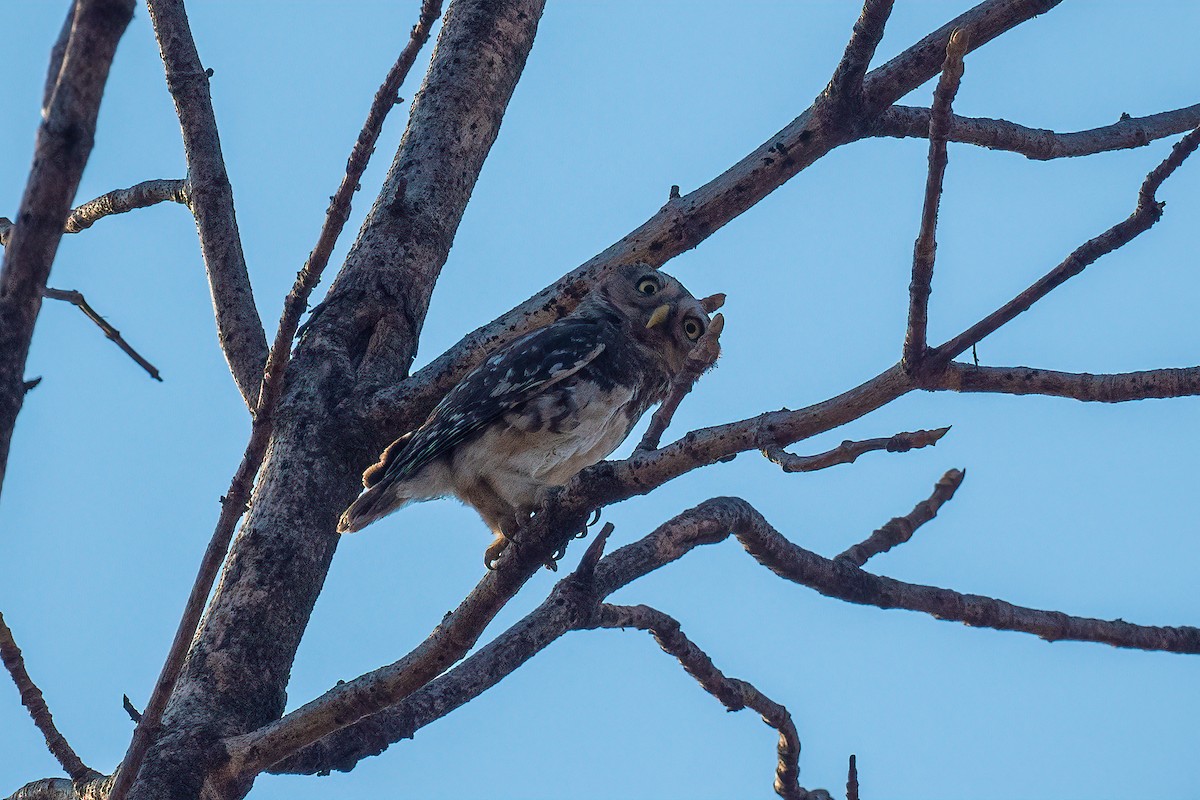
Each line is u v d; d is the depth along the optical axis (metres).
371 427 11.98
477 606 8.98
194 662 10.41
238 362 12.44
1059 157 13.14
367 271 12.84
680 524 11.41
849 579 11.80
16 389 5.70
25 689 9.62
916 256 7.70
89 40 5.69
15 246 5.71
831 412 8.01
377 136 8.37
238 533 11.27
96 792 9.38
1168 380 8.19
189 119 13.14
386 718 10.62
